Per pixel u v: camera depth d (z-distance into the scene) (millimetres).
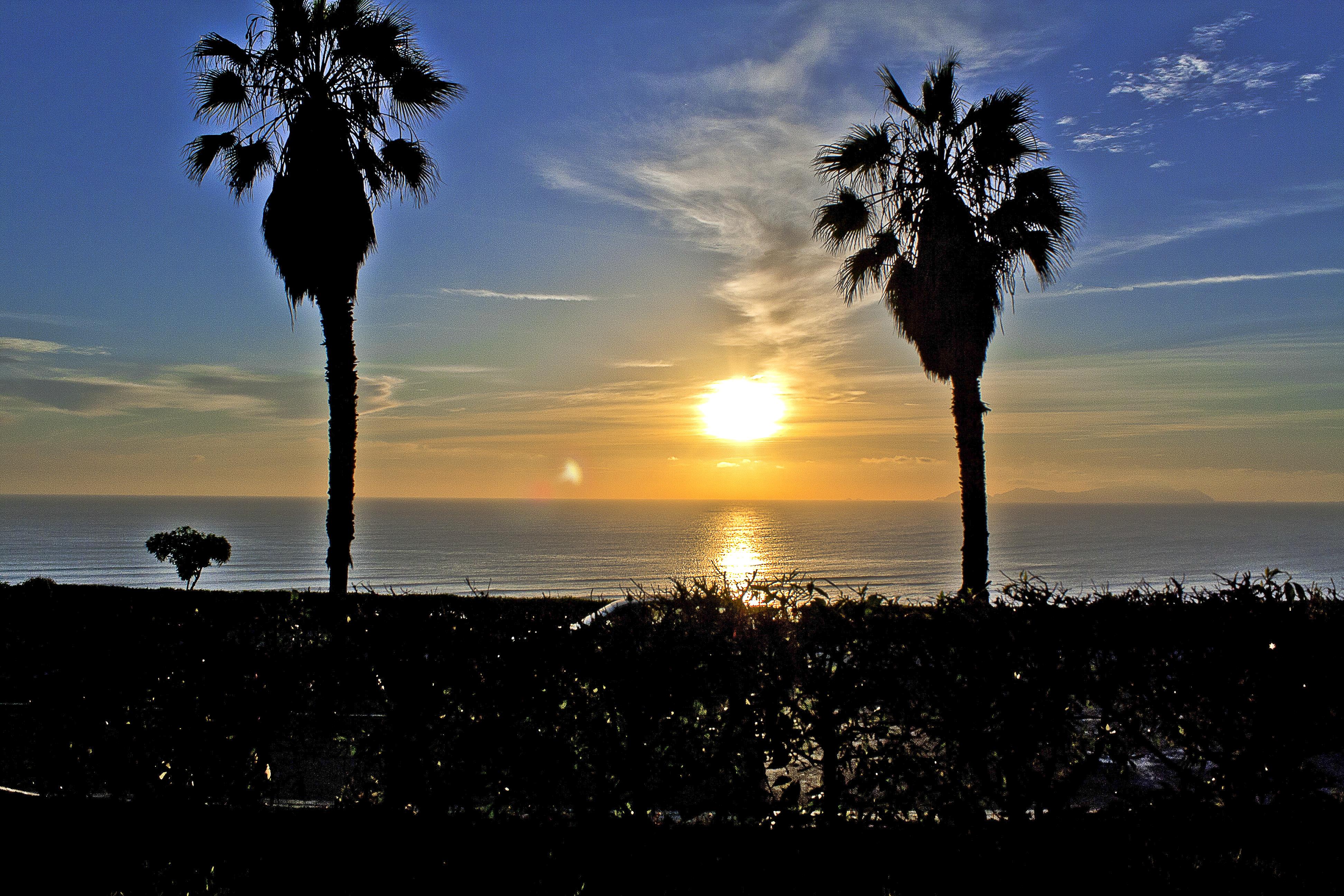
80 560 139125
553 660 4320
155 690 4684
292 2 15383
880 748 4453
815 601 4527
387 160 16281
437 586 92938
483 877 4277
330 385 15648
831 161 16016
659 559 142250
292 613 5168
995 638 4395
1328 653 4391
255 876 4336
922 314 15812
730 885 4191
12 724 4809
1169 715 4496
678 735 4328
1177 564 124562
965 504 15336
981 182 15320
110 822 4672
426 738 4406
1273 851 4426
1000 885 4160
